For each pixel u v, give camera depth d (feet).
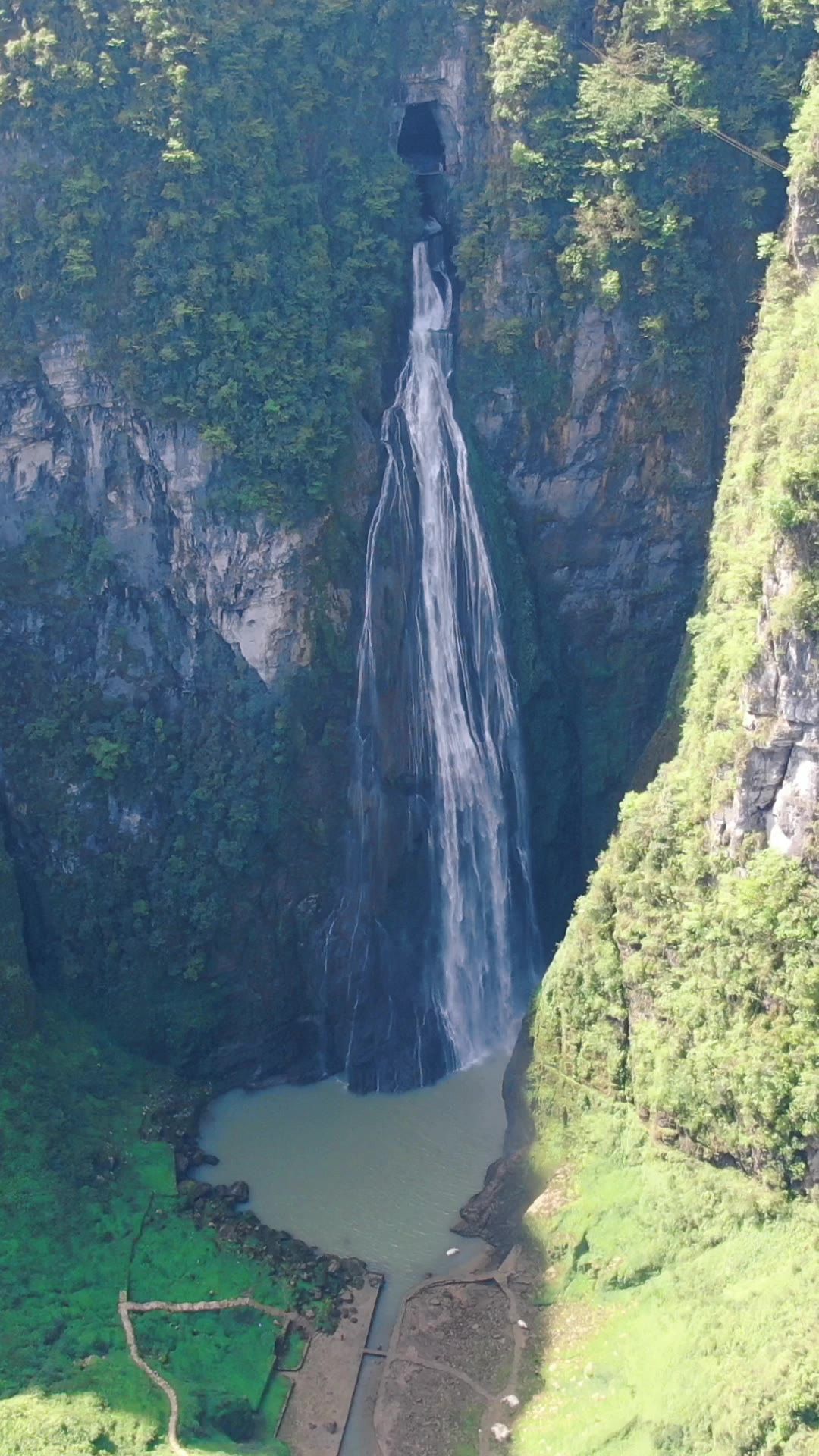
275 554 228.43
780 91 244.83
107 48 228.43
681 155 244.22
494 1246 202.18
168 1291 190.80
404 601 242.78
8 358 225.76
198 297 226.79
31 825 230.07
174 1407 172.86
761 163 244.42
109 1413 170.19
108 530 231.50
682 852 194.59
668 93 245.24
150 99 228.63
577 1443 171.01
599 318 244.01
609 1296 187.73
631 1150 197.16
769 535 181.98
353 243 242.37
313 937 236.63
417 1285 195.83
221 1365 182.39
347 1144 222.28
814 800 177.17
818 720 175.01
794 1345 161.07
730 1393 161.48
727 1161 185.68
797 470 172.55
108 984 230.68
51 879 230.48
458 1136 224.33
